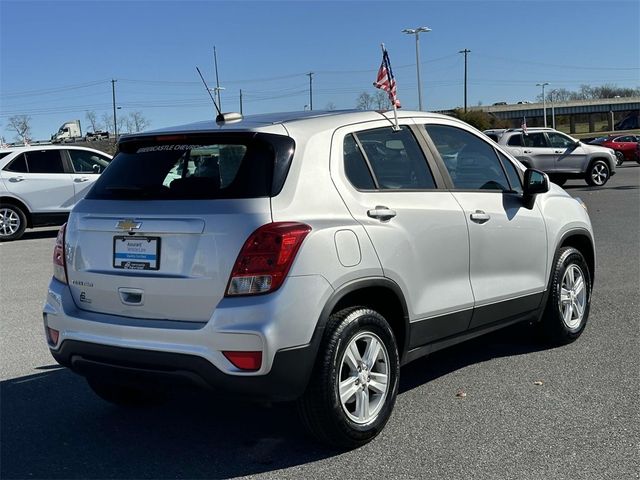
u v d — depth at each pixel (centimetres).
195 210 369
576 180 2662
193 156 395
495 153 538
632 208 1572
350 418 386
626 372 514
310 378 370
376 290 406
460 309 465
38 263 1145
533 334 588
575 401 461
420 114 485
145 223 379
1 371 563
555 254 562
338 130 416
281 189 371
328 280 368
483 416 441
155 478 376
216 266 357
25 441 427
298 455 396
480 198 494
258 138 382
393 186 433
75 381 538
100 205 406
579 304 594
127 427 446
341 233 380
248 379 349
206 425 447
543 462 376
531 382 501
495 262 498
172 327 363
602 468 367
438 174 469
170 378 366
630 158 3597
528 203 534
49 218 1479
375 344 402
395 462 382
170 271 370
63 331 405
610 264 930
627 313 680
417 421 436
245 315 347
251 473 377
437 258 446
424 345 447
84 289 405
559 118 11988
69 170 1498
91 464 394
